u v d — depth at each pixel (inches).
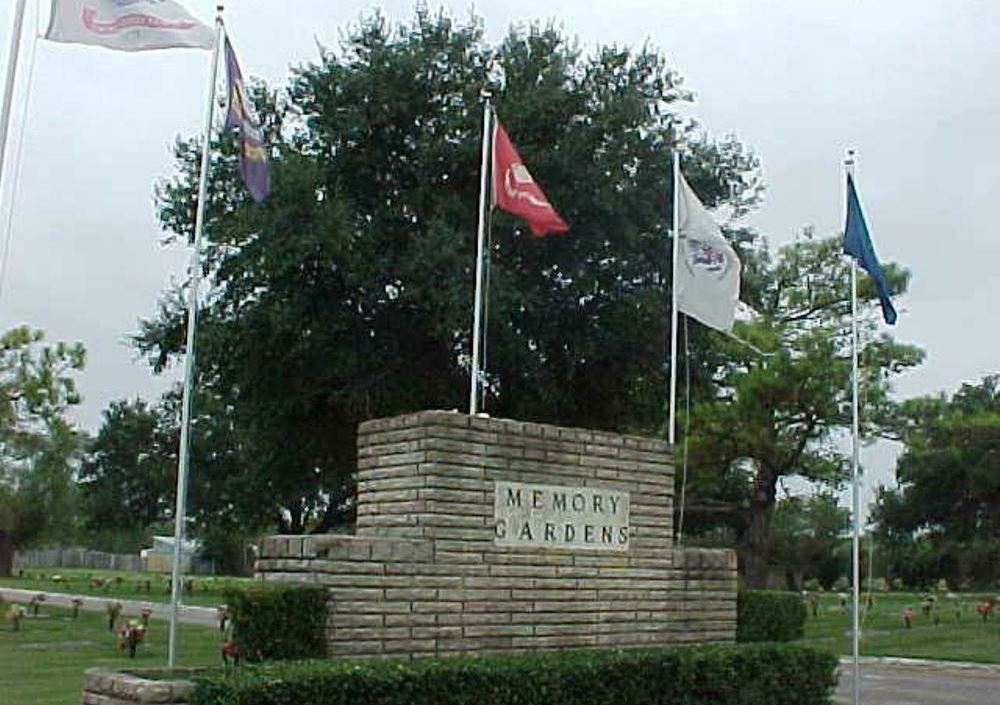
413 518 436.5
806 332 1246.9
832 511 2144.4
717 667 445.1
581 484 480.1
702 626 516.7
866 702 676.1
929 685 789.2
